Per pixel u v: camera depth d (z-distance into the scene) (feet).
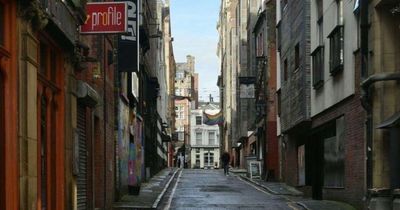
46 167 35.37
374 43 48.24
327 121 67.36
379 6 47.78
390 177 46.60
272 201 70.85
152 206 60.85
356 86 55.52
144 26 91.81
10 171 28.12
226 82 269.23
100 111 54.24
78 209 43.27
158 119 154.81
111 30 43.52
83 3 42.83
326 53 66.85
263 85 122.31
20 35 29.40
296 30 80.69
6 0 27.96
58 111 38.58
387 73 47.06
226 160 148.56
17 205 28.48
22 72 29.55
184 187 96.68
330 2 64.75
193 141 399.24
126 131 75.92
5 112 27.94
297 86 79.87
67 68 40.04
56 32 35.70
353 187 57.26
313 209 58.13
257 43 135.54
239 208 62.49
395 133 45.96
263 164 119.34
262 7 128.47
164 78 204.23
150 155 121.19
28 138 29.91
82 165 45.47
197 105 447.83
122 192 70.38
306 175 79.82
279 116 105.09
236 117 214.48
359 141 54.85
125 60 67.67
